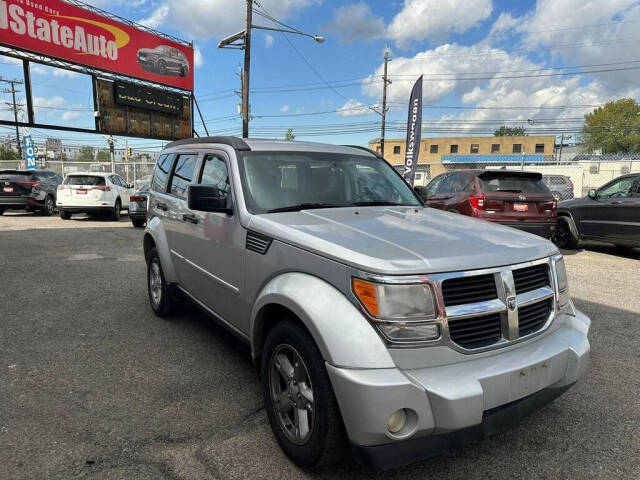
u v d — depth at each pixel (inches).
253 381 139.2
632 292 246.8
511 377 88.7
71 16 703.7
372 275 85.1
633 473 98.8
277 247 107.8
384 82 1427.2
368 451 82.4
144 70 832.9
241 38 748.6
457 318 87.0
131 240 428.5
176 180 178.2
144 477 94.6
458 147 2785.4
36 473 95.0
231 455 103.0
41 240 418.6
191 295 165.5
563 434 113.6
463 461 102.7
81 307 211.0
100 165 1146.0
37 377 139.0
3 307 209.5
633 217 335.3
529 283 100.0
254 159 137.9
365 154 170.4
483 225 121.1
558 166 1016.2
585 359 102.7
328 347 85.5
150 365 149.3
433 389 81.7
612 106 2871.6
